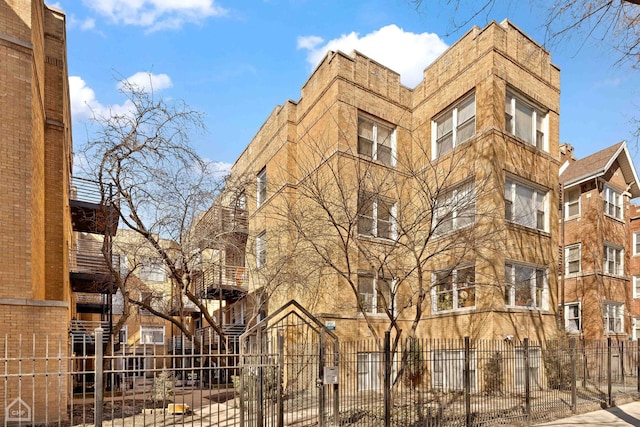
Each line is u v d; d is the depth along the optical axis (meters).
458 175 15.38
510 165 14.90
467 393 9.09
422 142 17.34
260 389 7.96
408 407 9.83
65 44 13.99
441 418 9.22
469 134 15.65
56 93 13.16
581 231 22.84
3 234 9.50
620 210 24.05
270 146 19.44
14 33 10.11
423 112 17.48
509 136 15.05
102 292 21.75
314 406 11.07
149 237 12.83
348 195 11.91
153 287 21.92
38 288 11.16
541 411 10.49
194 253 14.51
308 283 14.95
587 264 22.27
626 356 18.05
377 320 15.12
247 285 19.72
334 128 15.32
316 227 12.96
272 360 9.52
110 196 12.96
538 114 16.88
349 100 15.80
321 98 16.42
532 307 15.05
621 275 23.30
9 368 8.92
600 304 21.53
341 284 14.37
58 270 12.65
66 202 14.19
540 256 15.52
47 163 12.80
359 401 10.70
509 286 13.56
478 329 13.93
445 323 15.05
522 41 16.08
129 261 16.31
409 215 13.80
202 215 14.12
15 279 9.53
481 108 15.05
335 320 14.03
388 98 17.20
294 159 17.81
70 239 18.08
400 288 15.75
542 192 16.33
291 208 14.32
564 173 24.83
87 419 9.60
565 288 23.11
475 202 13.80
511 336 13.74
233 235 15.94
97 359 6.53
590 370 15.72
